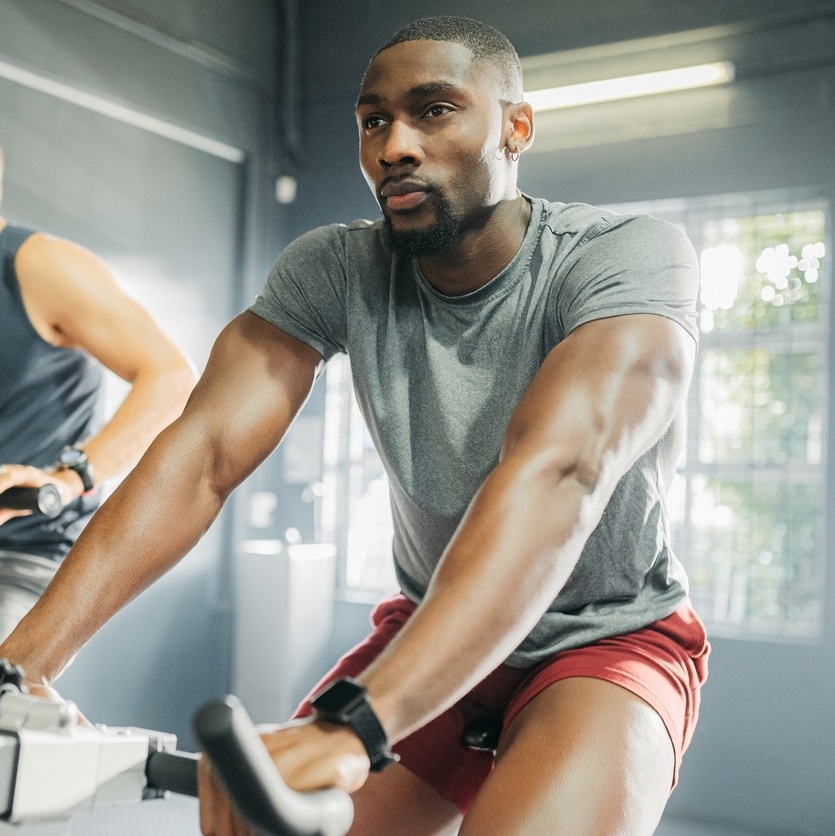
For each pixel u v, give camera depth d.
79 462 2.05
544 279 1.16
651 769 1.02
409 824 1.30
